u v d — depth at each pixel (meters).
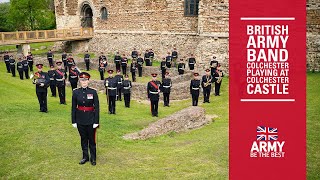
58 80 15.79
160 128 11.41
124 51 35.12
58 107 15.05
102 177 7.32
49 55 28.69
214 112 15.55
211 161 8.30
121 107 17.00
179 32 30.67
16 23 49.78
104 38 37.59
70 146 9.14
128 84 16.73
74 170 7.66
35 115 12.25
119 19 35.72
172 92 19.20
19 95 17.52
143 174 7.47
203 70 24.89
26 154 8.54
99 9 37.66
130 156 8.73
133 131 11.91
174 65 28.67
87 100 7.78
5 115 11.94
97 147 9.32
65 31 36.31
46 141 9.41
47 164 7.96
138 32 34.12
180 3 30.14
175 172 7.59
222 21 24.25
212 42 24.84
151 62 29.72
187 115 12.52
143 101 18.84
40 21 49.72
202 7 25.17
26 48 33.06
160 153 9.06
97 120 7.86
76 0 39.94
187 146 9.78
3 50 38.69
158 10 31.94
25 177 7.37
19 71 23.12
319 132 10.43
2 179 7.32
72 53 38.78
